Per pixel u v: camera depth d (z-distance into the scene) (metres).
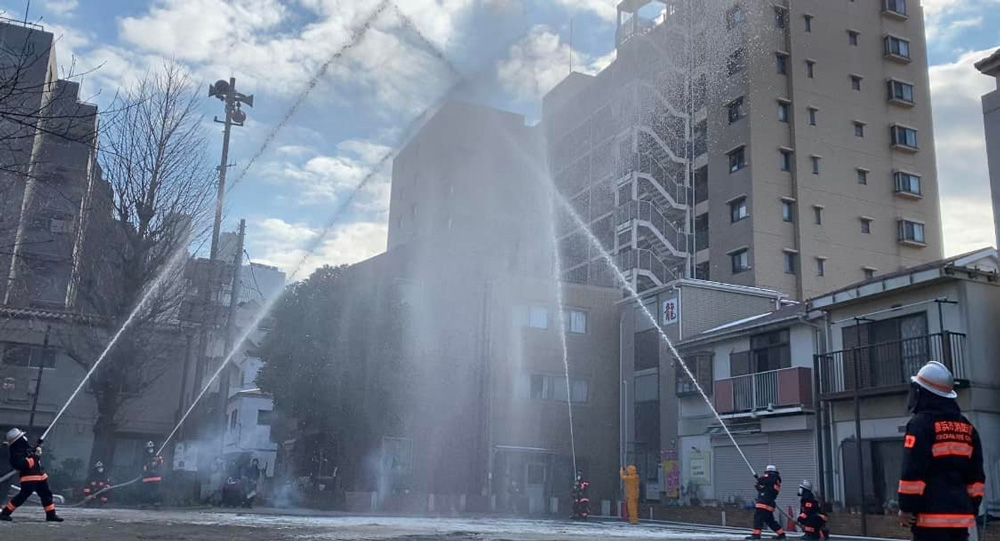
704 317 31.31
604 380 34.22
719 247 42.81
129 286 23.91
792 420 23.95
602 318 34.94
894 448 21.09
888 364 21.28
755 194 41.22
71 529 10.83
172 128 24.61
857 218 43.00
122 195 24.00
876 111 45.06
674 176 46.50
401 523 17.41
